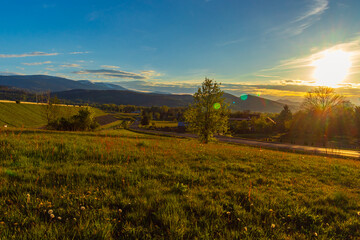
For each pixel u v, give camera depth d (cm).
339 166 1195
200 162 969
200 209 441
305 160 1390
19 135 1244
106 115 19100
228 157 1167
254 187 644
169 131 11706
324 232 399
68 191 475
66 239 303
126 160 877
